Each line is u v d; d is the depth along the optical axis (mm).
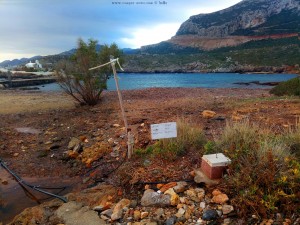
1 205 4473
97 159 5750
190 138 5184
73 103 13188
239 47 134750
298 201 3254
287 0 164500
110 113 9883
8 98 15641
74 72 11969
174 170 4465
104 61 12266
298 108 8859
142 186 4273
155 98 14195
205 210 3467
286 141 4645
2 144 7008
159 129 4676
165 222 3385
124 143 6098
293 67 67125
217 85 26875
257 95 15133
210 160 3986
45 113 10609
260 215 3215
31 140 7297
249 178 3549
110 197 4219
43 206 4191
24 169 5723
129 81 34906
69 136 7414
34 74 39719
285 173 3508
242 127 4973
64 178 5309
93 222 3572
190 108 10055
